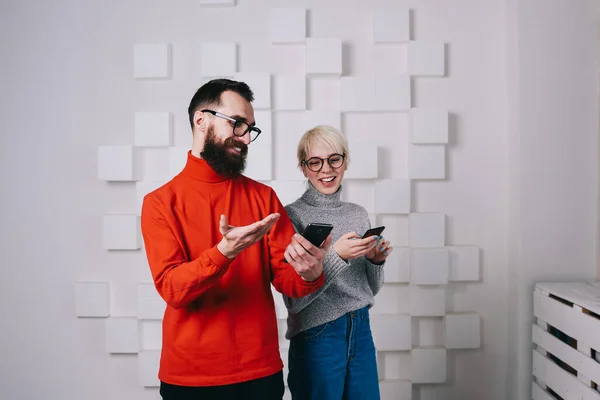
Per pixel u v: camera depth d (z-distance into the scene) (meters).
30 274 2.17
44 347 2.18
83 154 2.16
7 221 2.16
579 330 1.63
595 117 2.06
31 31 2.15
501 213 2.19
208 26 2.16
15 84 2.15
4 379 2.18
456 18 2.18
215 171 1.23
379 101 2.13
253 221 1.25
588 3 2.05
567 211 2.06
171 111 2.15
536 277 2.06
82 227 2.17
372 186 2.18
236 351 1.17
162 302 2.12
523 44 2.05
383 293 2.19
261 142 2.11
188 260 1.19
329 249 1.34
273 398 1.20
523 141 2.06
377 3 2.17
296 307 1.39
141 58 2.11
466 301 2.20
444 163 2.15
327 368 1.44
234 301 1.18
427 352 2.16
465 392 2.20
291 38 2.12
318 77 2.16
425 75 2.14
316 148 1.55
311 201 1.58
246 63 2.16
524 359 2.06
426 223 2.15
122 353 2.17
